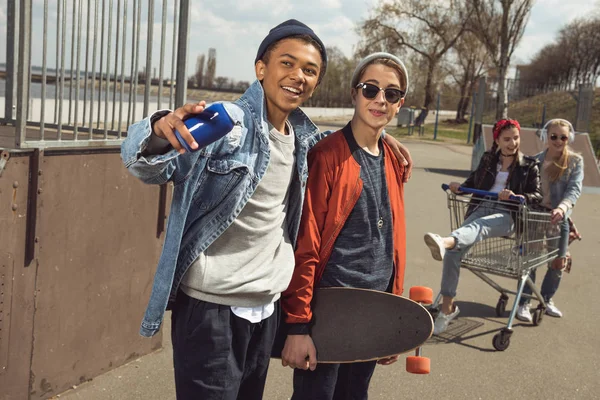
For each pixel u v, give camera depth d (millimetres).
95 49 3154
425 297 2574
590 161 12656
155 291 1926
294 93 2018
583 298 5691
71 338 3188
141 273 3592
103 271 3312
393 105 2406
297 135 2170
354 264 2387
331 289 2361
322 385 2398
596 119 30406
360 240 2387
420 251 6934
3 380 2834
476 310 5188
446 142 26875
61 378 3168
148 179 1727
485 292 5691
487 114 25891
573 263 6895
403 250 2564
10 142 3061
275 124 2080
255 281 1983
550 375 3994
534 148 12680
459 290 5703
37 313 2947
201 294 1934
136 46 3363
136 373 3531
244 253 1984
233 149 1910
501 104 24109
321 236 2357
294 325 2285
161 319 1933
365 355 2336
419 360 2545
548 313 5188
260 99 2004
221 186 1903
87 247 3176
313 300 2365
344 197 2342
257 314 2029
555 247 4785
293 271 2258
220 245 1965
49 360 3072
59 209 2957
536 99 24656
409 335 2332
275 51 2006
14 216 2732
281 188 2062
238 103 2008
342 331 2348
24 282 2842
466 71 40719
